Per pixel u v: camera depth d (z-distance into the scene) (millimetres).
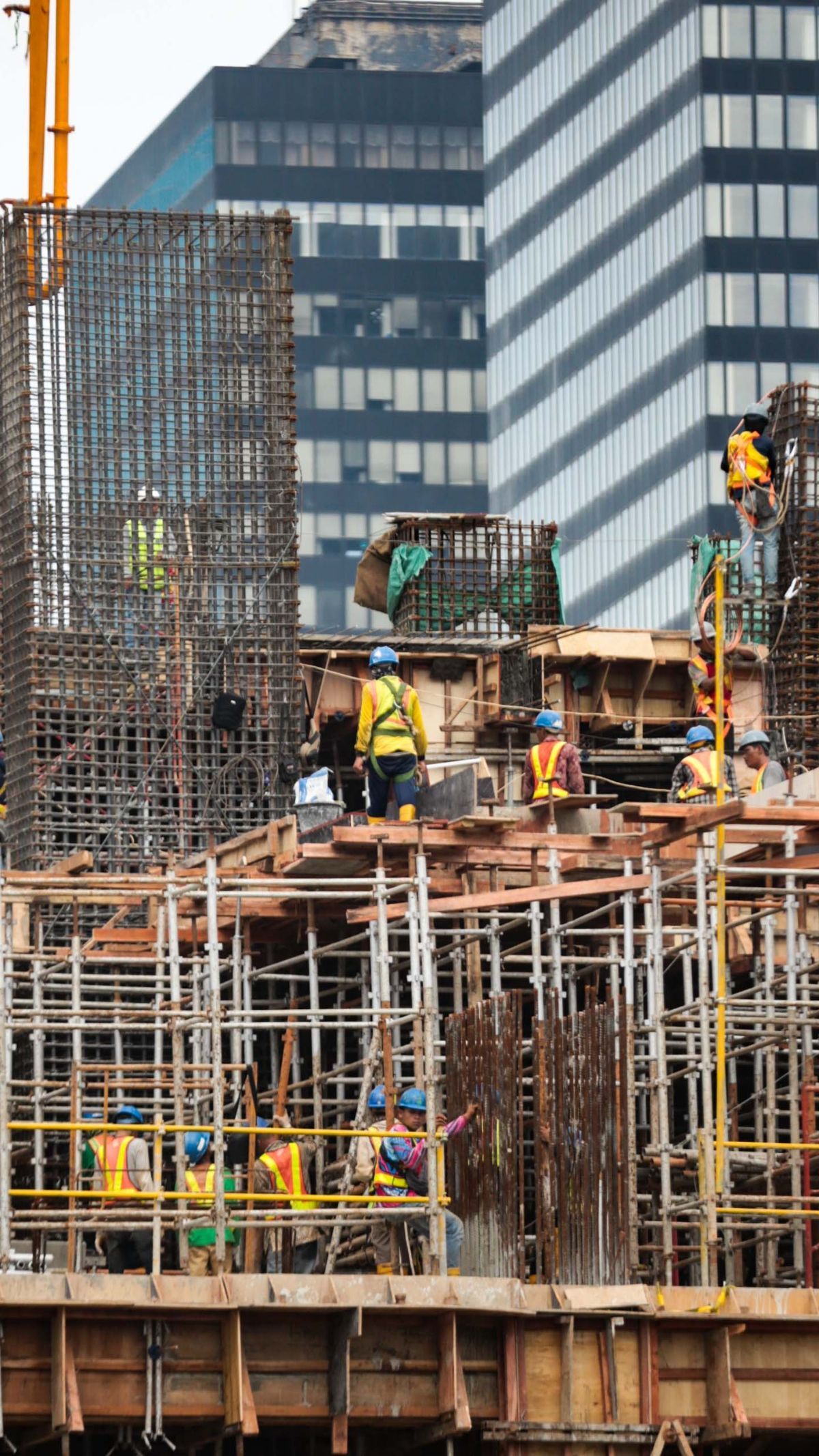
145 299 131750
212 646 128750
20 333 129375
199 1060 99625
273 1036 107875
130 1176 90438
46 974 96375
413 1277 84500
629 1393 85938
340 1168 102000
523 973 107562
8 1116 86438
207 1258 92250
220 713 126688
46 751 125938
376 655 114750
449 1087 98625
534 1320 85750
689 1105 103125
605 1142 87875
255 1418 82125
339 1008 103250
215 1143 84438
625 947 95625
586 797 108250
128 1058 115438
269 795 127625
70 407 129375
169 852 120312
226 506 130375
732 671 131750
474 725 140625
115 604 127812
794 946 92938
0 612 128875
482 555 164125
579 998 111562
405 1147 87938
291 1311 83562
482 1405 85625
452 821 99875
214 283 156250
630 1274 85938
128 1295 82250
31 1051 112938
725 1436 85938
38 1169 94188
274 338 132625
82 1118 101688
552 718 114000
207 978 103250
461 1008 102250
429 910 97562
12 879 91500
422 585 146125
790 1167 93312
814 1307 87062
